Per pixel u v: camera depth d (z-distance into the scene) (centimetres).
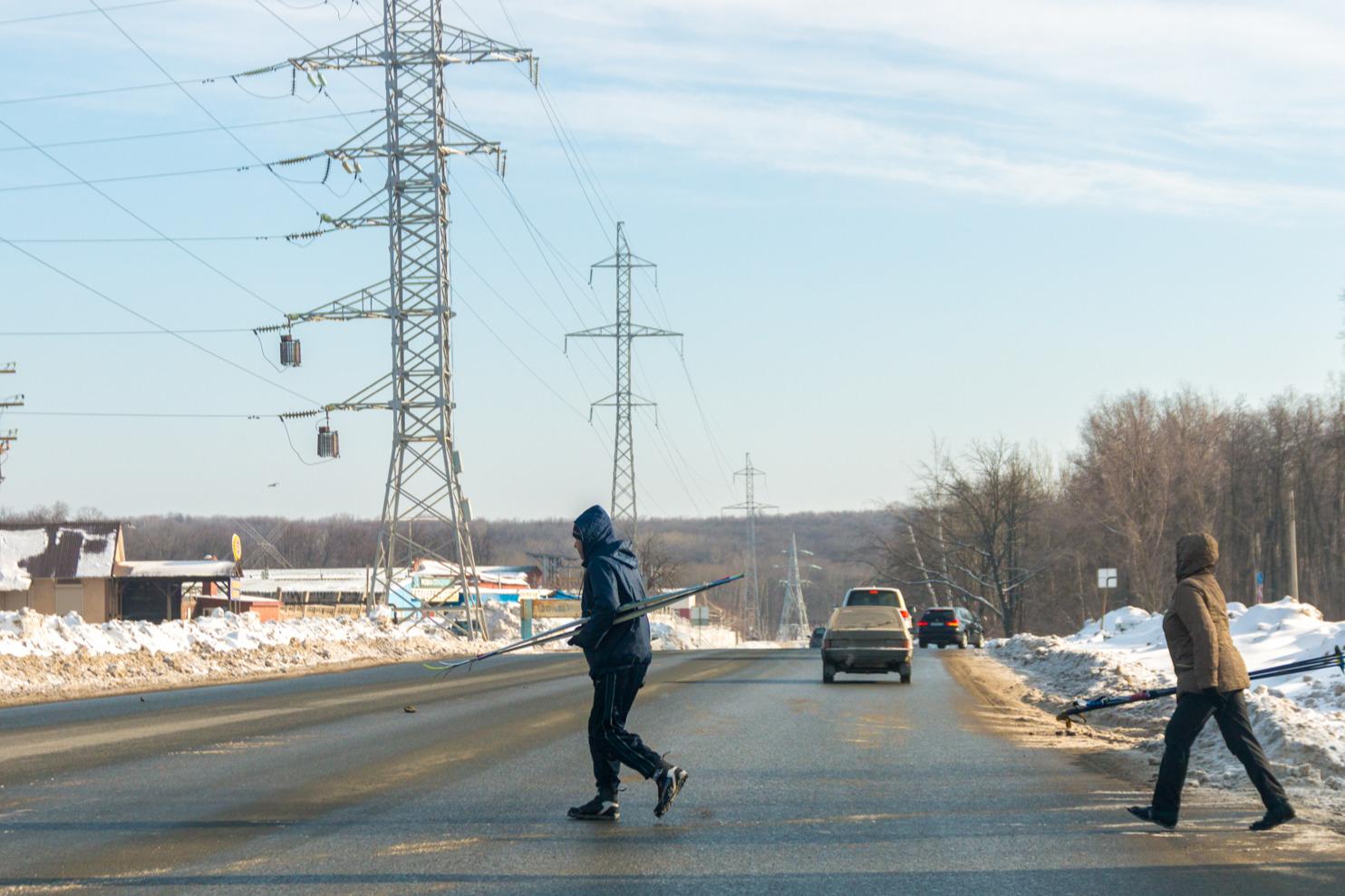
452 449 5944
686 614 14625
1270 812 1124
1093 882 925
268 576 13250
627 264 9831
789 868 978
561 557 15875
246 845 1066
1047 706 2745
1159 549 10206
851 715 2361
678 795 1359
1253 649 3600
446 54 5975
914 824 1173
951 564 11594
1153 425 10769
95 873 956
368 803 1295
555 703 2583
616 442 9750
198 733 1977
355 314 5922
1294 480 11319
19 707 2502
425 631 5731
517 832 1132
